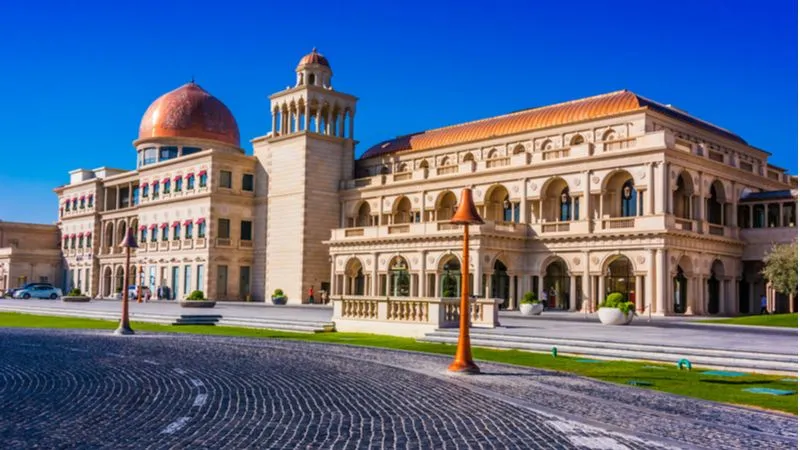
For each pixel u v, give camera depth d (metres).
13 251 118.56
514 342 33.62
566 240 70.12
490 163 78.81
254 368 24.23
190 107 107.38
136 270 106.62
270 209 95.19
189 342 35.06
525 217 74.69
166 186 102.19
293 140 92.81
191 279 95.75
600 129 73.00
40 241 131.00
